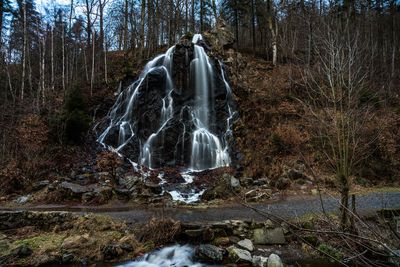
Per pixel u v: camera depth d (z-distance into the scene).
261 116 17.39
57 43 26.41
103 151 15.50
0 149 14.47
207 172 14.77
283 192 12.02
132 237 7.32
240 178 13.41
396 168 14.12
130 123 17.80
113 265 6.41
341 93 6.48
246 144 15.98
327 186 12.14
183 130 16.98
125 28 25.58
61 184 11.80
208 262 6.45
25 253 6.64
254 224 7.75
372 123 12.38
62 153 14.98
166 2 25.31
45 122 16.33
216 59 20.09
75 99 17.59
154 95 18.45
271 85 19.83
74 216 8.54
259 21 33.12
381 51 29.14
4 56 23.08
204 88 18.91
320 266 5.93
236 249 6.70
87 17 23.14
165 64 20.05
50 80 22.92
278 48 27.36
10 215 8.51
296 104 17.31
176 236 7.38
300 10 26.58
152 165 15.97
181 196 11.87
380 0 35.56
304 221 7.48
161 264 6.48
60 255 6.62
